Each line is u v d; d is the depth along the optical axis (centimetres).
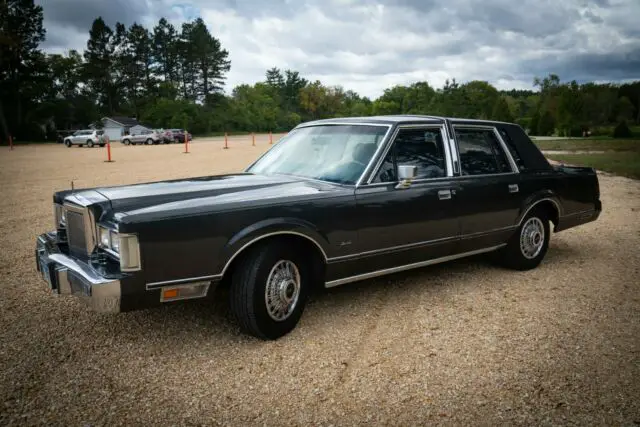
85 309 433
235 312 363
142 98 9800
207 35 10412
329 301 455
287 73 13750
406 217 428
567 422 276
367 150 431
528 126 6531
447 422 276
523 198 520
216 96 10275
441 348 363
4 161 2253
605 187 1256
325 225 381
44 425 269
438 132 470
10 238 697
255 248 358
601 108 7144
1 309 432
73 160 2278
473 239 486
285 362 341
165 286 323
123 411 283
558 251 646
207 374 325
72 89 9250
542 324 407
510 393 305
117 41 9619
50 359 343
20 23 6900
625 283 512
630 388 310
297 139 500
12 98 6856
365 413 284
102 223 332
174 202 343
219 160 2192
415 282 511
